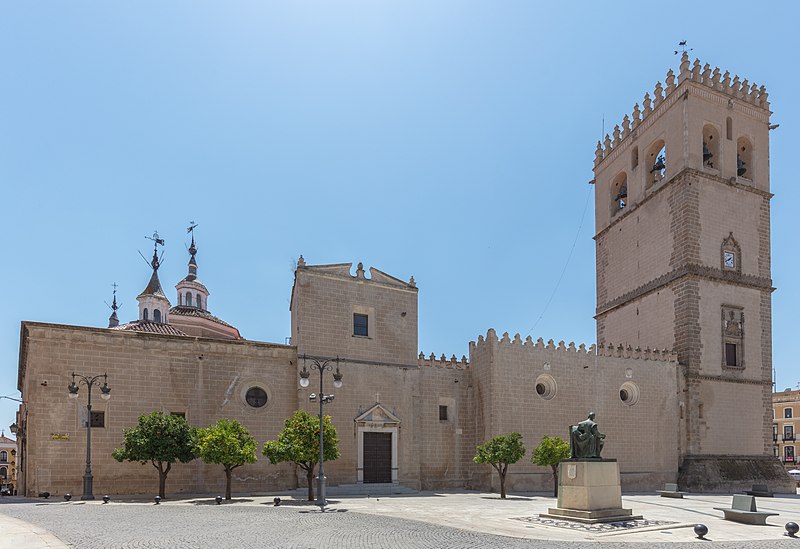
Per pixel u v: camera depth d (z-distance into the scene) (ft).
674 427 148.05
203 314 191.01
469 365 141.28
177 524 62.49
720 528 69.31
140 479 104.12
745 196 163.02
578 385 141.69
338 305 126.11
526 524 67.46
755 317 159.74
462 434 136.26
